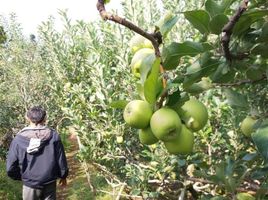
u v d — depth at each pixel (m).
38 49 12.55
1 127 12.04
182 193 4.34
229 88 1.70
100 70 5.30
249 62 1.39
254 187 2.51
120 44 5.21
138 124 1.14
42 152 5.20
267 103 1.63
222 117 4.07
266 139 1.00
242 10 1.08
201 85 1.48
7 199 7.60
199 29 1.25
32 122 5.29
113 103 1.26
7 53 12.90
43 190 5.27
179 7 5.20
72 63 6.96
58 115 11.76
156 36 1.15
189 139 1.15
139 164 5.18
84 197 7.50
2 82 12.53
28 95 12.06
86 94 6.23
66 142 12.96
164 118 1.10
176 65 1.25
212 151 4.29
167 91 1.13
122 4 5.09
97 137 5.73
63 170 5.34
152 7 5.37
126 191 6.41
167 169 4.29
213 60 1.29
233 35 1.31
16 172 5.31
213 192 4.06
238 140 3.57
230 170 1.87
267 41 1.29
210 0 1.25
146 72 1.15
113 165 5.73
